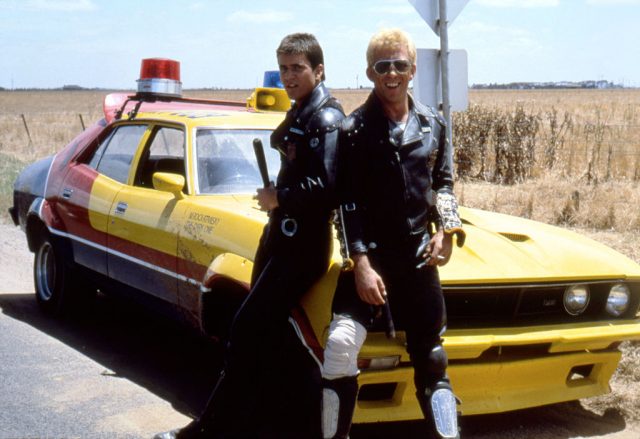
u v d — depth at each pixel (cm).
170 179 464
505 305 382
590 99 7362
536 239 428
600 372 419
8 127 3369
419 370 337
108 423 418
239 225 416
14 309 649
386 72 316
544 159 1425
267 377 411
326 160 326
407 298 330
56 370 501
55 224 607
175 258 462
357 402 368
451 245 331
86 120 4238
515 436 407
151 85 644
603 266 408
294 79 337
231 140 515
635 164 1362
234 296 419
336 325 325
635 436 408
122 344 560
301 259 342
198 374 500
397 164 321
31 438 396
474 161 1457
